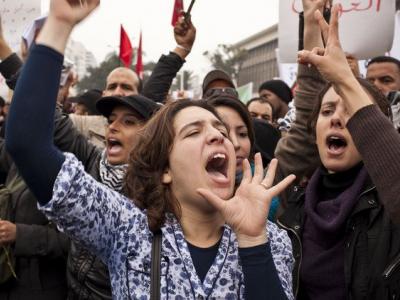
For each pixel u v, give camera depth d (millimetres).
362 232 1839
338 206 1921
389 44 3582
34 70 1371
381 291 1726
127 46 6207
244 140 2506
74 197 1384
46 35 1395
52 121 1389
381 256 1756
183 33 3822
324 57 1613
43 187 1364
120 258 1474
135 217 1517
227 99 2502
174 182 1572
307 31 2389
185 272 1453
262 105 4832
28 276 2793
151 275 1437
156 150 1579
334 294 1852
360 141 1526
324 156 2049
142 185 1593
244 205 1439
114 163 2639
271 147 3459
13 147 1343
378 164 1478
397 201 1423
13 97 1368
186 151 1537
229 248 1520
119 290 1466
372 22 3572
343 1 3605
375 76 3934
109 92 4148
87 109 5402
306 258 1938
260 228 1415
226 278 1467
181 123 1573
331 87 2066
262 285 1383
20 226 2719
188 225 1560
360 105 1553
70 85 4367
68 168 1386
